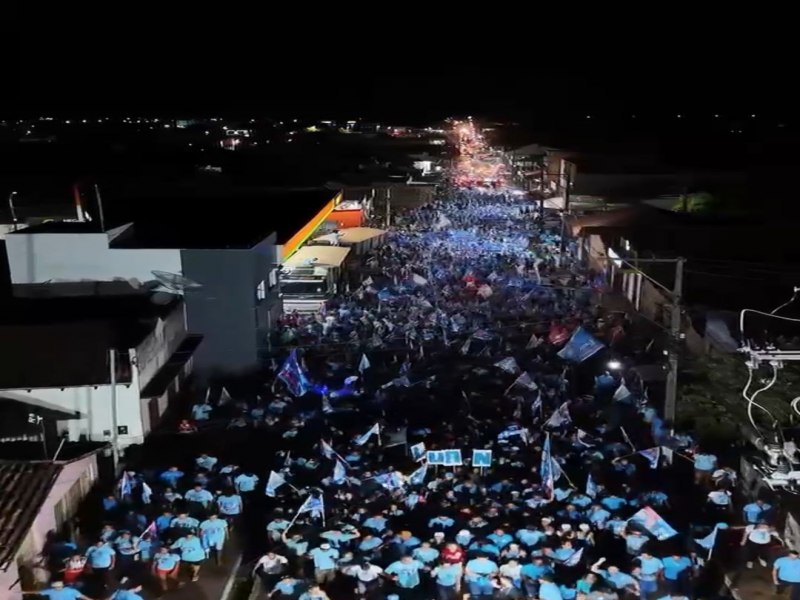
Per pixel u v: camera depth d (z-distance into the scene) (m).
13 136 143.62
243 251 34.94
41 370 26.91
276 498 24.47
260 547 21.98
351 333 39.50
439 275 49.97
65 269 35.06
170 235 37.94
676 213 54.84
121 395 27.23
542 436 27.88
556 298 45.06
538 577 18.64
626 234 47.31
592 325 39.97
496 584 18.59
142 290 35.25
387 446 27.67
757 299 34.72
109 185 72.81
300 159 113.69
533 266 52.44
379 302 44.00
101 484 25.09
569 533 20.42
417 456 26.19
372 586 19.61
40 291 35.09
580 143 95.44
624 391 30.33
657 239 45.38
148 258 35.03
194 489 23.36
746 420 26.47
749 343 25.86
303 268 45.53
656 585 19.11
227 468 25.22
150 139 147.75
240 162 107.94
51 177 79.88
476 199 87.56
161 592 19.78
